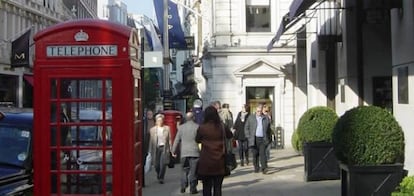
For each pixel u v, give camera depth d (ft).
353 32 58.70
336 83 68.49
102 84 23.48
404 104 37.22
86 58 23.40
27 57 124.67
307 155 46.73
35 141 23.58
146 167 48.16
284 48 105.50
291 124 105.09
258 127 54.29
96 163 23.90
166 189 47.03
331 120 47.39
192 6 181.27
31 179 23.97
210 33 115.34
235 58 106.83
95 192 23.88
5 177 22.45
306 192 41.65
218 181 33.73
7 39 133.80
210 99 110.73
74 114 23.70
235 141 68.59
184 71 189.37
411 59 35.60
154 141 50.65
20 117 26.81
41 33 23.53
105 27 23.40
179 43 101.35
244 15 107.04
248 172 55.62
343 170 30.89
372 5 39.42
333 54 69.10
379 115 29.27
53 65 23.44
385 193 28.73
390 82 57.93
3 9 130.11
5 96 135.23
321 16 69.46
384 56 58.44
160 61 54.13
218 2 107.45
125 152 23.52
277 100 105.60
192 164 42.55
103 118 23.56
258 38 106.52
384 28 58.18
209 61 111.65
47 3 166.81
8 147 25.11
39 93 23.52
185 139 42.78
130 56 23.53
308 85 80.02
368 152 28.76
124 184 23.58
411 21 35.58
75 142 23.82
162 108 83.20
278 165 62.34
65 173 23.68
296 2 49.08
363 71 58.70
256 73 105.91
